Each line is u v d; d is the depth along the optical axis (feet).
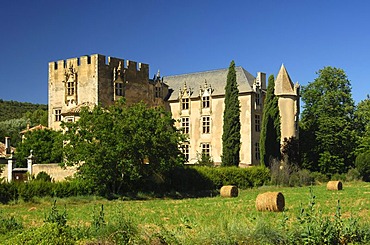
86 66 195.52
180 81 245.65
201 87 228.63
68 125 149.59
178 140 158.10
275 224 66.80
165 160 153.58
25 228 73.31
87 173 141.79
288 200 123.85
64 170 163.32
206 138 224.74
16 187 128.77
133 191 154.71
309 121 256.32
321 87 257.34
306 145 241.76
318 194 144.36
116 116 151.23
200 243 51.06
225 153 195.31
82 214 99.66
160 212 101.76
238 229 53.26
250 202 122.83
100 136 143.74
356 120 267.80
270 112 210.18
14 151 196.54
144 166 153.17
